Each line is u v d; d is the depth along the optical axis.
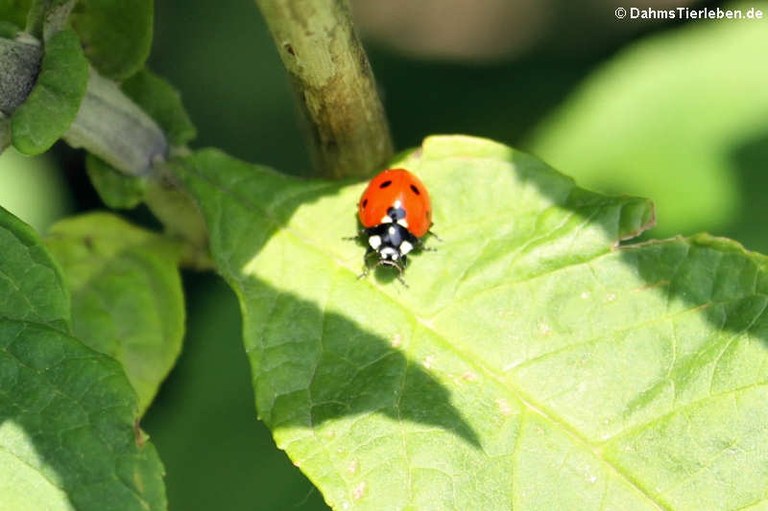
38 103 0.16
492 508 0.16
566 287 0.17
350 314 0.17
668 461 0.16
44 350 0.16
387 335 0.17
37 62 0.16
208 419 0.21
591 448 0.16
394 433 0.16
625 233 0.17
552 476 0.16
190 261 0.19
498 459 0.16
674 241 0.17
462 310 0.17
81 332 0.18
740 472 0.16
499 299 0.17
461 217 0.17
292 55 0.17
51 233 0.19
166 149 0.18
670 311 0.17
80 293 0.18
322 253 0.17
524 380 0.17
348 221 0.17
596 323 0.17
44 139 0.16
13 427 0.15
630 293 0.17
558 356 0.17
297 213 0.17
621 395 0.16
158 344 0.18
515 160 0.17
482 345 0.17
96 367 0.16
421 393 0.17
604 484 0.16
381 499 0.16
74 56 0.16
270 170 0.18
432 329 0.17
